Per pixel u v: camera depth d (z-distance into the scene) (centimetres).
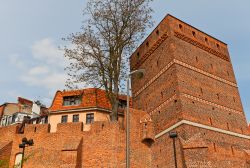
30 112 6162
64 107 4550
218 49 4509
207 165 2958
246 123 4069
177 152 3234
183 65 3806
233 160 3491
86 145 3478
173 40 3947
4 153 3744
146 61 4462
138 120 3741
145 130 3647
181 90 3553
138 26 4394
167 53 3950
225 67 4409
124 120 3653
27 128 3944
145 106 4188
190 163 3033
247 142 3853
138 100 4431
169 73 3803
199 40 4288
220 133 3591
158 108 3850
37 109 5941
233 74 4456
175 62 3744
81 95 4628
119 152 3366
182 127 3300
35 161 3678
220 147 3462
